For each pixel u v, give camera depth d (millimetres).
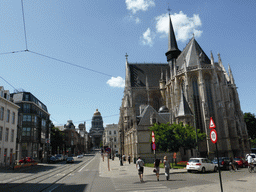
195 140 38219
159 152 47250
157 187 14656
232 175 21578
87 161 61594
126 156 64938
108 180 19906
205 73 60094
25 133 56750
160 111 65812
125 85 80062
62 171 30469
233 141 56406
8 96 45250
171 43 84562
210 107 58031
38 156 63969
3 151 41406
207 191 12297
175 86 62594
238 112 66750
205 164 25312
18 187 15992
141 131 48531
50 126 77438
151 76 80750
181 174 23688
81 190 14336
